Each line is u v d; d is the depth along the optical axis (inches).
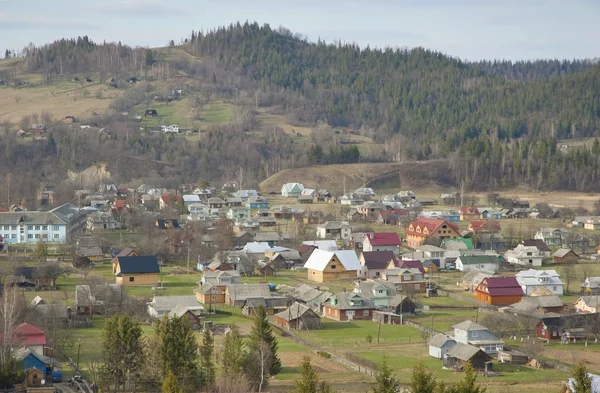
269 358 5246.1
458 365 5846.5
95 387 5009.8
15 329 5472.4
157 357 5103.3
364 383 5285.4
